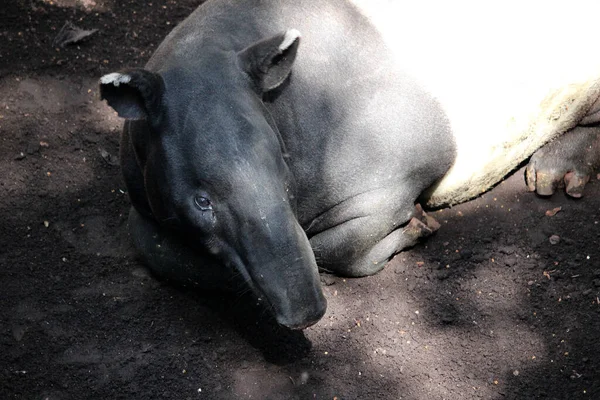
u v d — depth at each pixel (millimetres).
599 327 6359
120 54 8289
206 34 5914
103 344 6223
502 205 7250
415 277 6785
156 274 6629
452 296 6648
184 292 6598
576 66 6926
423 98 6406
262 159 5223
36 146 7457
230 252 5410
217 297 6574
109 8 8656
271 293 5188
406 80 6371
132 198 6395
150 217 6469
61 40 8273
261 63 5496
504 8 6727
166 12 8734
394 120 6301
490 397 6051
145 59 8289
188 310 6484
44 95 7844
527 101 6887
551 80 6902
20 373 6000
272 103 6055
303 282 5164
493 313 6535
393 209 6543
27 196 7133
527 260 6828
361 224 6523
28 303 6414
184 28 6125
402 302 6625
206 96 5379
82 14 8547
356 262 6676
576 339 6316
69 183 7281
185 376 6090
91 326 6316
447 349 6328
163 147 5406
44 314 6359
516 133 6973
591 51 6934
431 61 6484
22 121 7613
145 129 5703
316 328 6418
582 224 7047
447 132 6539
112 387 5984
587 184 7367
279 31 6105
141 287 6605
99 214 7082
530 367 6195
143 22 8609
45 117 7688
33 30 8336
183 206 5410
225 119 5289
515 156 7160
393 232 6781
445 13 6594
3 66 8008
